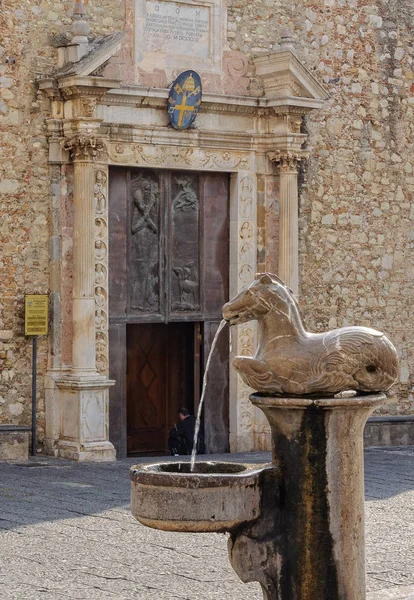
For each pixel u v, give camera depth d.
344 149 23.25
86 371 19.47
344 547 8.37
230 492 8.11
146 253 20.95
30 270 19.52
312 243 22.81
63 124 19.53
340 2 23.20
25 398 19.47
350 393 8.44
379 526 13.75
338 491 8.37
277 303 8.59
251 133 21.81
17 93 19.36
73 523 13.55
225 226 21.95
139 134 20.44
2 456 18.88
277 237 22.11
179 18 21.06
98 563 11.54
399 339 24.08
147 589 10.51
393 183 23.95
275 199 22.06
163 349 22.47
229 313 8.70
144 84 20.64
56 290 19.67
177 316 21.36
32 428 19.45
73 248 19.69
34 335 19.36
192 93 20.70
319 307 22.94
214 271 21.83
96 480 16.88
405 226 24.12
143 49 20.64
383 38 23.80
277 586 8.41
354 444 8.44
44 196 19.64
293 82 21.58
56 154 19.67
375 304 23.72
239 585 10.70
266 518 8.39
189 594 10.34
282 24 22.38
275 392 8.48
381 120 23.77
